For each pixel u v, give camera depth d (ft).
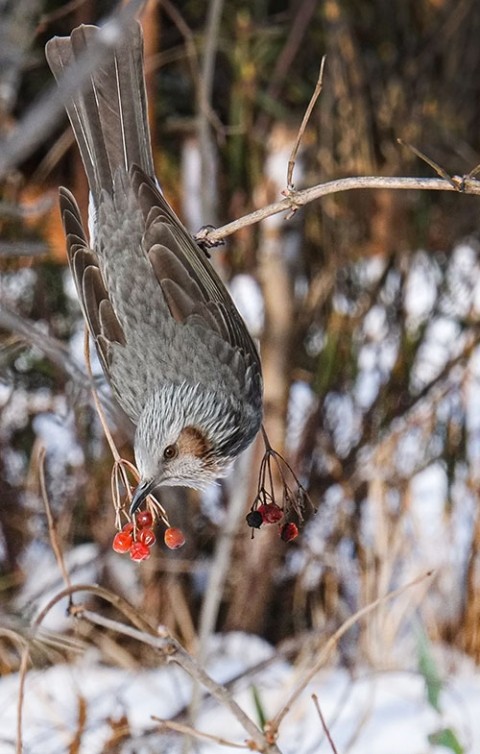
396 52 44.93
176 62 42.70
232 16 41.83
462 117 44.98
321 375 41.39
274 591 40.70
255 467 40.22
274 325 41.32
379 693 33.12
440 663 36.63
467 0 44.68
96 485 39.68
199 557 40.98
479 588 38.06
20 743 20.45
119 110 23.00
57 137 41.27
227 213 42.47
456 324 42.27
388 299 42.34
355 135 42.96
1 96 37.11
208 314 22.71
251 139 42.37
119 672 34.88
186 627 38.93
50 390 39.47
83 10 38.65
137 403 22.57
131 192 22.79
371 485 39.47
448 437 40.57
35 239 40.34
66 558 39.34
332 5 42.11
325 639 36.29
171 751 29.66
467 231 43.34
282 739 30.50
